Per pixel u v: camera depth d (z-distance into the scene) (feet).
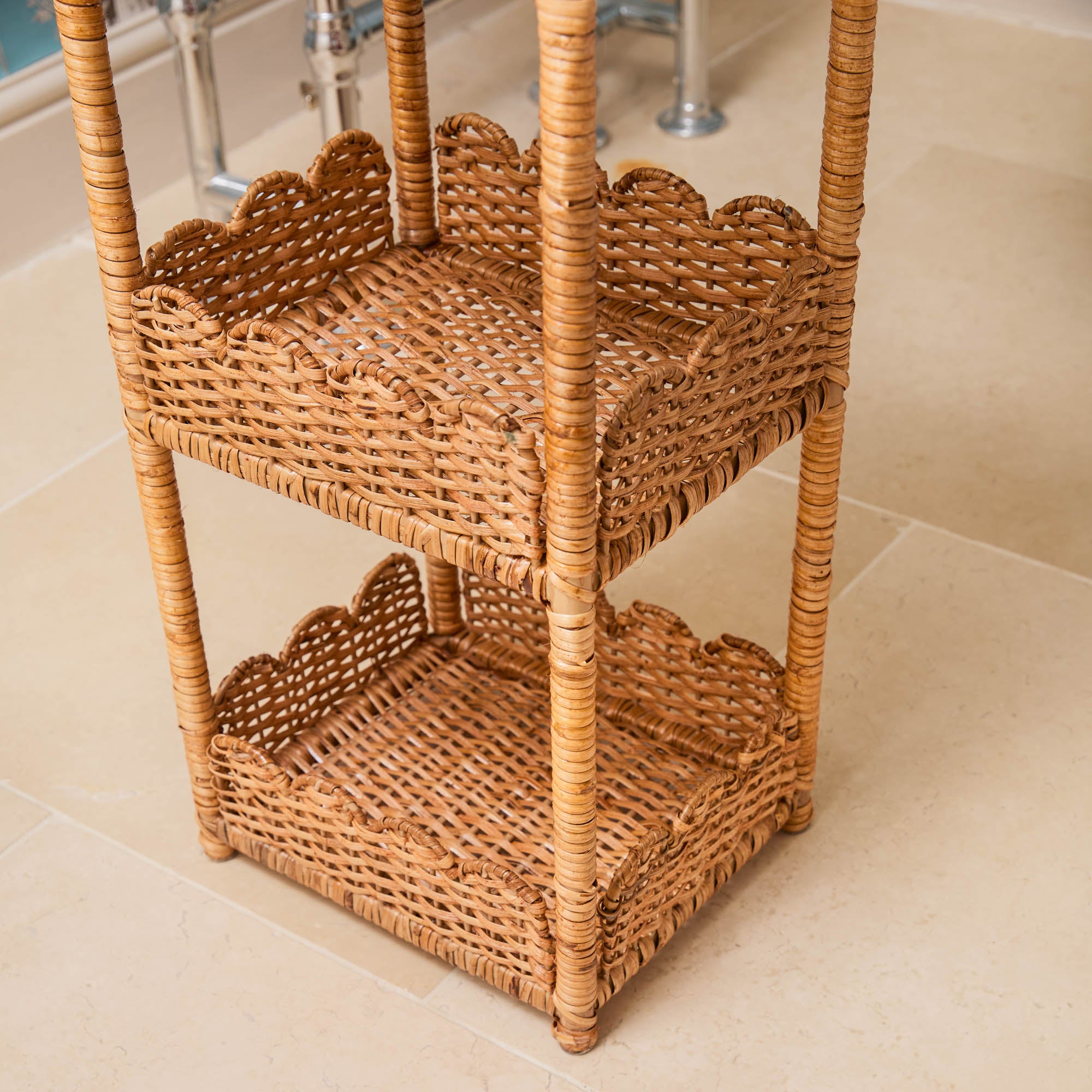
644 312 3.78
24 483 5.87
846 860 4.22
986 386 6.21
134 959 4.01
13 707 4.84
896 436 5.95
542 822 3.97
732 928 4.03
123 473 5.93
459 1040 3.77
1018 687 4.79
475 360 3.58
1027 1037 3.73
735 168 7.84
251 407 3.26
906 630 5.02
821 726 4.66
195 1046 3.78
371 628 4.45
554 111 2.43
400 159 4.01
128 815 4.46
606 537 2.95
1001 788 4.43
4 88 6.98
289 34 8.36
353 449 3.14
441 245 4.13
